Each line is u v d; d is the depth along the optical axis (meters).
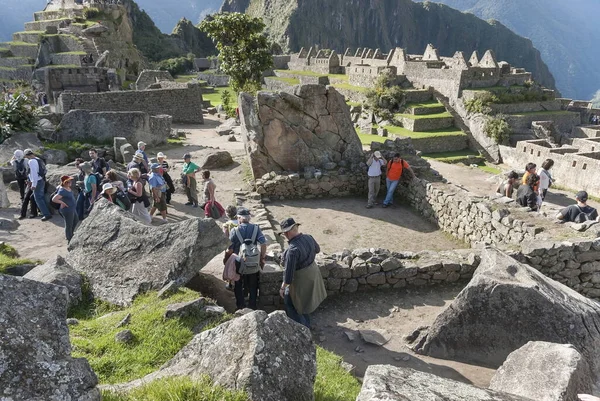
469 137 53.19
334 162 15.66
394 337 7.07
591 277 8.29
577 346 5.73
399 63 70.19
